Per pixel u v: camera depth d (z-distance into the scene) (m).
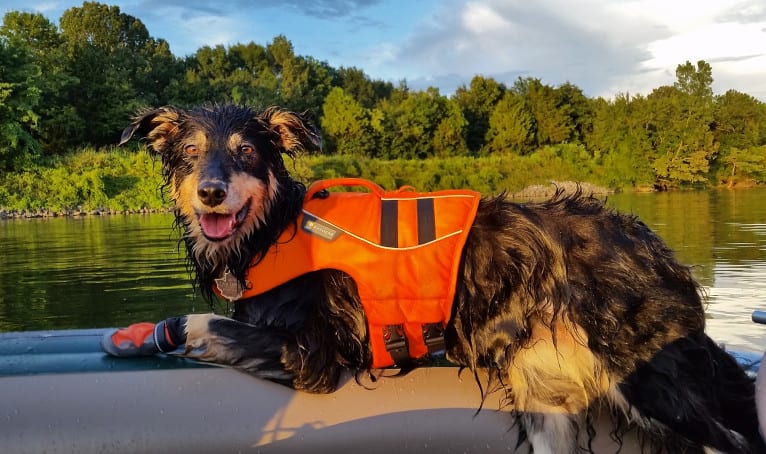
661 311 0.94
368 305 0.99
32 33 14.86
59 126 11.92
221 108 1.11
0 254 4.39
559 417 0.95
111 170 9.88
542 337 0.96
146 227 6.59
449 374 1.03
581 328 0.94
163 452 0.96
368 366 1.04
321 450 0.99
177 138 1.09
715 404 0.92
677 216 7.00
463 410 1.00
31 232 6.18
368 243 1.00
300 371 0.99
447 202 1.03
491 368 1.00
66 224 7.23
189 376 1.00
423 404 1.00
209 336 1.03
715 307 2.44
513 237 0.97
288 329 1.01
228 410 0.98
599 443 0.95
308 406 1.00
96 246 4.82
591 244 0.97
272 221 1.04
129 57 16.80
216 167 1.01
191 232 1.08
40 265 3.82
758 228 5.53
